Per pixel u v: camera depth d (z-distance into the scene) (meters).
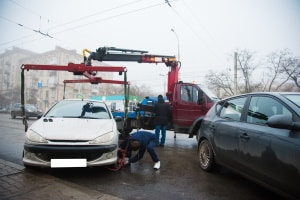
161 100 8.06
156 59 9.74
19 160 5.19
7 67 63.66
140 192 3.53
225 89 36.38
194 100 8.07
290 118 2.65
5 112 46.03
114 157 4.28
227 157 3.89
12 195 3.21
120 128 8.70
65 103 5.83
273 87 33.19
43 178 3.91
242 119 3.76
